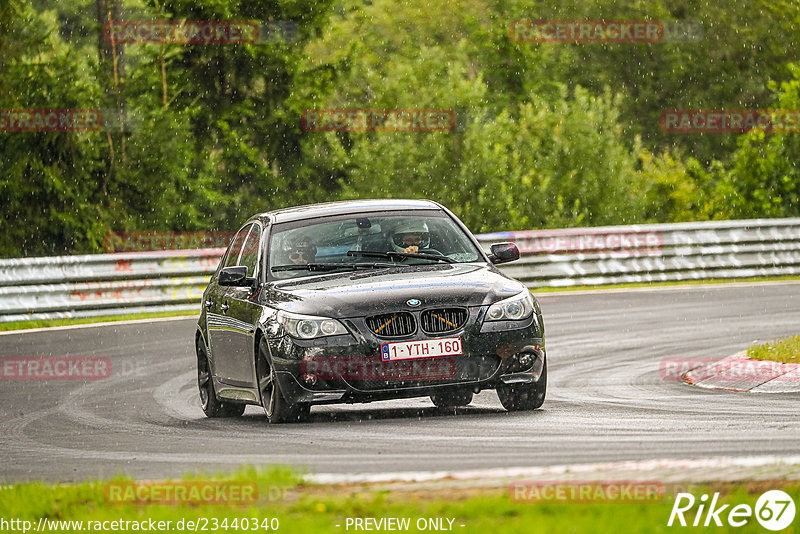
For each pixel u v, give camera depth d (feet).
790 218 321.73
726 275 295.69
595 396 123.24
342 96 488.02
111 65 375.25
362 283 109.19
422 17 620.08
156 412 128.98
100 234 347.36
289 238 118.83
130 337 207.31
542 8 595.06
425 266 114.93
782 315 204.54
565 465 79.30
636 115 593.01
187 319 236.84
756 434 90.79
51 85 346.33
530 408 110.63
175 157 372.17
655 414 106.32
